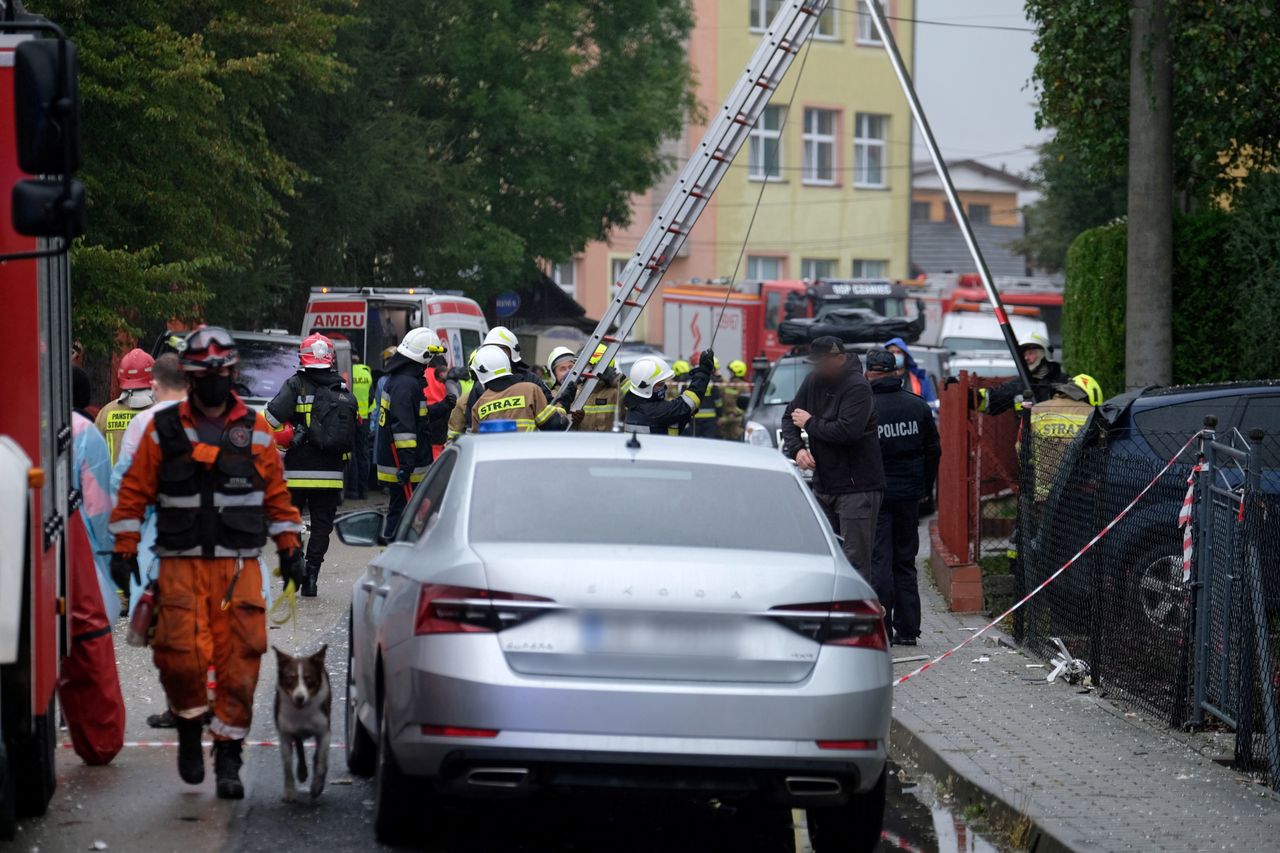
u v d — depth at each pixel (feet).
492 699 32.53
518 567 33.19
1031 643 63.10
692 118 213.87
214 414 39.88
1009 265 484.33
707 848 38.01
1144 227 95.45
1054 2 102.37
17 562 31.99
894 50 95.66
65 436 39.37
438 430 99.19
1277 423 64.23
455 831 38.60
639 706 32.68
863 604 34.32
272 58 117.08
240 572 39.68
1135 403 65.57
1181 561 51.31
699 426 134.31
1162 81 94.48
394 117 166.09
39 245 35.76
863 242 356.79
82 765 44.32
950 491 77.51
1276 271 99.45
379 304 142.61
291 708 39.88
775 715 33.04
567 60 187.21
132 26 110.52
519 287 206.49
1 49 34.88
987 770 43.70
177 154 115.03
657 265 91.86
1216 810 40.04
